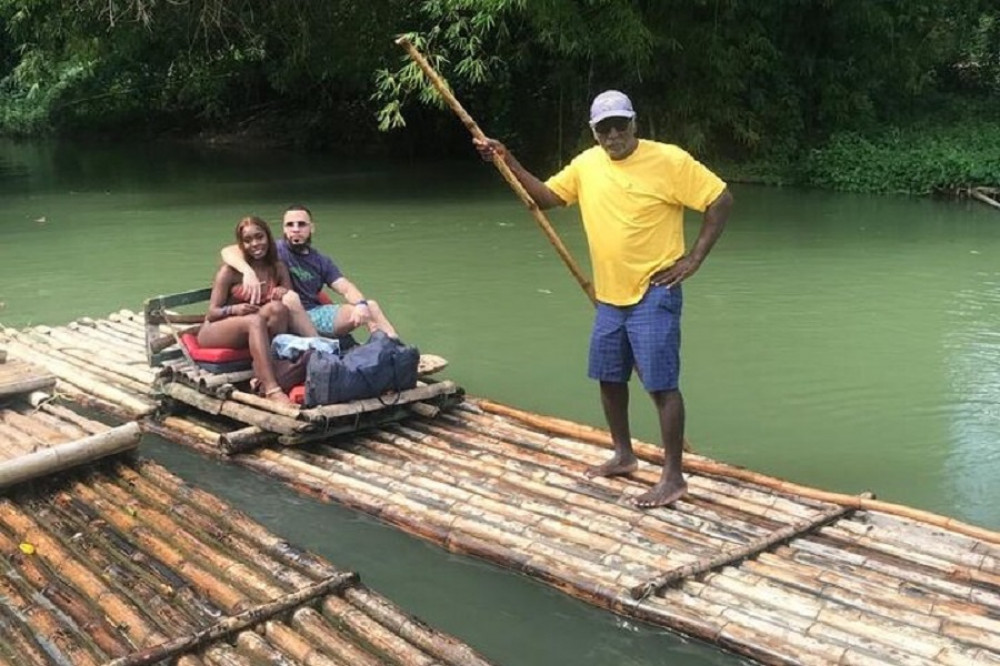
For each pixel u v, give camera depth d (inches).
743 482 156.1
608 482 156.3
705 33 522.9
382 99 633.6
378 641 116.1
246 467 168.9
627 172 138.6
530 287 299.7
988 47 653.9
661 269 140.6
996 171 466.9
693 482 156.0
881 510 145.9
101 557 134.6
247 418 175.0
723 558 131.4
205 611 122.6
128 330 245.3
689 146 535.5
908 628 116.6
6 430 172.1
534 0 443.8
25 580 129.3
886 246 358.0
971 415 200.2
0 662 112.2
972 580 127.6
